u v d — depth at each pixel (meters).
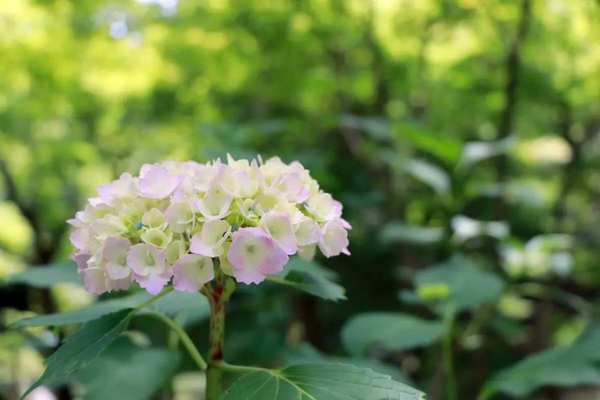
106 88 8.46
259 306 5.25
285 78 7.68
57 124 9.98
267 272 1.20
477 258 6.56
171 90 8.56
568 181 8.62
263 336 4.04
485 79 7.22
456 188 4.46
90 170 11.01
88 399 2.15
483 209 7.40
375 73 7.48
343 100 7.99
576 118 8.70
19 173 9.95
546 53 7.31
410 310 6.23
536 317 7.66
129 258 1.21
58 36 7.62
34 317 1.53
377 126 4.94
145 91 8.70
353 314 8.62
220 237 1.23
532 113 8.90
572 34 7.04
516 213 8.51
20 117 8.87
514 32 6.87
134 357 2.39
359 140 7.46
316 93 7.98
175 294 1.70
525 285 5.65
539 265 4.82
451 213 4.45
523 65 7.11
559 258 4.85
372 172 7.28
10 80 7.77
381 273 8.48
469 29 7.17
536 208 8.41
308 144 8.25
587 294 8.98
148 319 3.58
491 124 8.65
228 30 7.46
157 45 7.91
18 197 8.39
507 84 6.82
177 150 9.02
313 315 8.48
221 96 8.55
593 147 8.68
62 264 2.33
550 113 8.87
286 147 7.64
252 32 7.39
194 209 1.24
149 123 9.70
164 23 7.85
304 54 7.57
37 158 9.66
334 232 1.43
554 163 9.76
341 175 6.87
